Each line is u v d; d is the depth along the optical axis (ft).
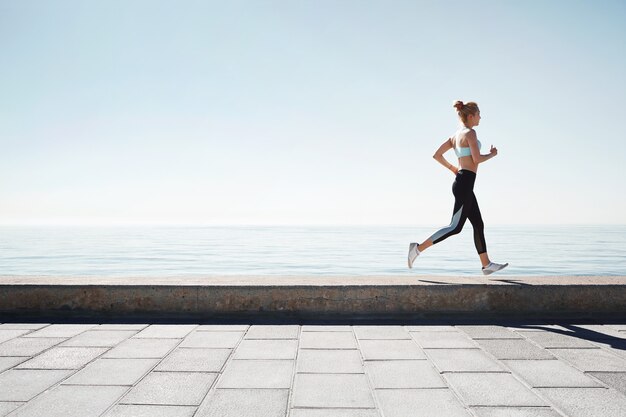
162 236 624.59
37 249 278.26
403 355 10.31
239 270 138.62
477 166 14.55
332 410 7.28
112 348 10.93
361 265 162.61
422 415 7.07
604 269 147.02
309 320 14.03
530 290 14.24
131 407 7.39
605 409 7.28
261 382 8.59
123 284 14.46
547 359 9.99
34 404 7.50
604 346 11.01
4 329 12.84
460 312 14.28
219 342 11.47
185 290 14.30
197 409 7.32
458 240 470.80
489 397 7.81
